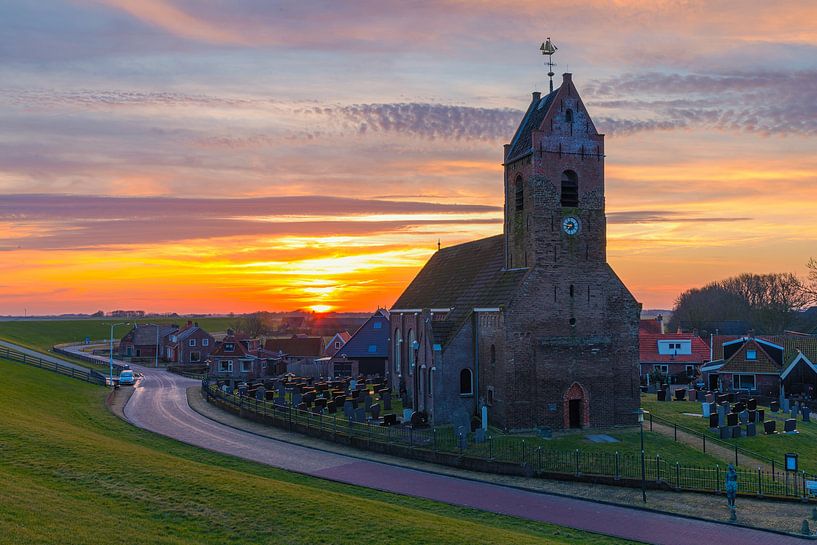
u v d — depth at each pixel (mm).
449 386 55875
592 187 53969
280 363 120688
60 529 22484
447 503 35844
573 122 53656
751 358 82438
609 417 52875
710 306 166250
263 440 52500
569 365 52062
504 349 51188
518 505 35781
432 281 75062
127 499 27938
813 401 72062
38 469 30359
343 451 48750
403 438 49312
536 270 52156
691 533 31453
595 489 38719
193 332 145125
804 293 139875
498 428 52312
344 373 104000
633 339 54000
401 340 76062
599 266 53750
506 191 57594
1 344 127750
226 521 26781
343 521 28031
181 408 69438
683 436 50906
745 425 54125
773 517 33562
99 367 120562
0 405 46406
